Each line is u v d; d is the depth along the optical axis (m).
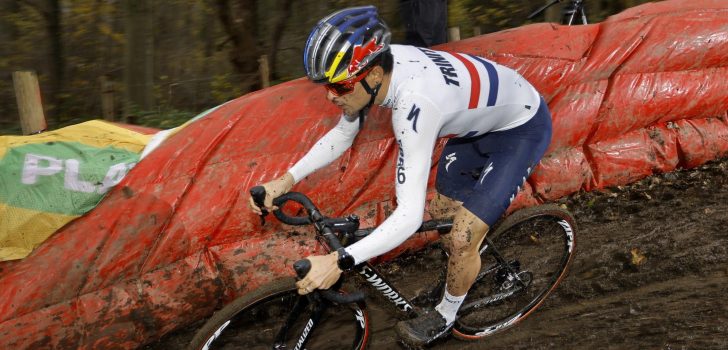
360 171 3.19
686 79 3.83
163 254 2.79
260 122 2.96
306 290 1.91
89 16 7.51
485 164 2.40
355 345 2.57
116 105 6.78
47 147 2.63
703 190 3.77
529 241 2.87
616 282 3.04
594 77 3.63
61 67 7.04
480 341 2.78
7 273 2.54
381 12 7.39
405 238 1.98
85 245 2.64
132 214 2.71
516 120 2.36
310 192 3.08
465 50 3.41
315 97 3.08
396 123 2.01
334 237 2.00
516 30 3.64
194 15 7.80
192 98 6.63
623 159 3.80
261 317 2.43
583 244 3.38
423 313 2.52
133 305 2.74
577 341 2.68
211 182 2.86
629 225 3.50
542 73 3.50
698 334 2.59
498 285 2.81
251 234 2.99
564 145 3.67
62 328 2.61
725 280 2.92
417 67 2.05
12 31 7.62
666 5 3.85
